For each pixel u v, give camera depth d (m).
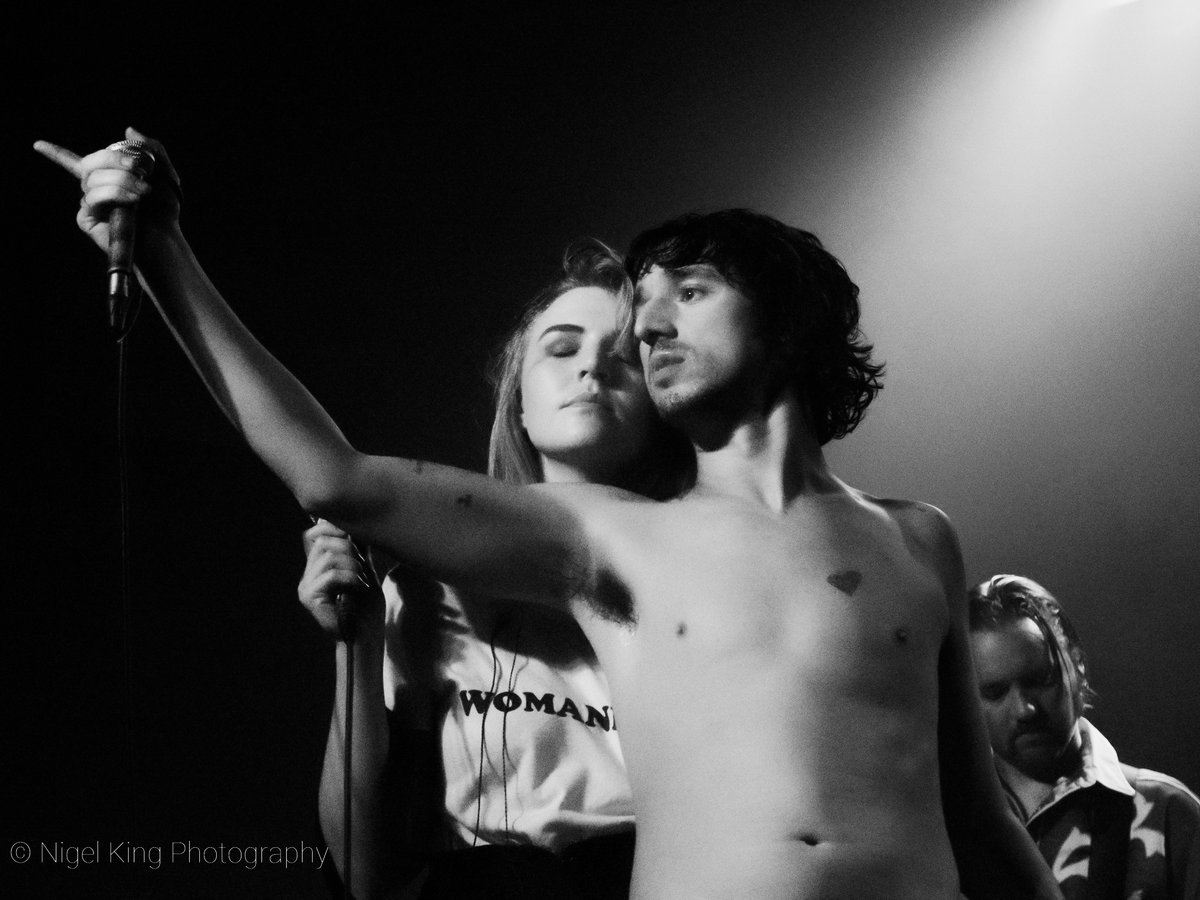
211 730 3.65
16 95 4.12
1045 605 3.01
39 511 3.79
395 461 1.75
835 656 1.66
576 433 2.27
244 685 3.73
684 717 1.64
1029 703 2.90
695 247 1.93
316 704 3.74
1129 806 2.88
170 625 3.75
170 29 4.31
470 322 4.48
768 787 1.58
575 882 1.96
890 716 1.65
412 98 4.61
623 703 1.72
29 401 3.91
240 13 4.39
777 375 1.89
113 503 3.85
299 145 4.45
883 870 1.55
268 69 4.43
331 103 4.51
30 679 3.59
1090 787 2.89
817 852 1.54
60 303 4.01
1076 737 2.94
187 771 3.59
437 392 4.38
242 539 3.88
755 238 1.96
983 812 1.92
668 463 2.30
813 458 1.90
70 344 3.99
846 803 1.58
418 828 2.06
